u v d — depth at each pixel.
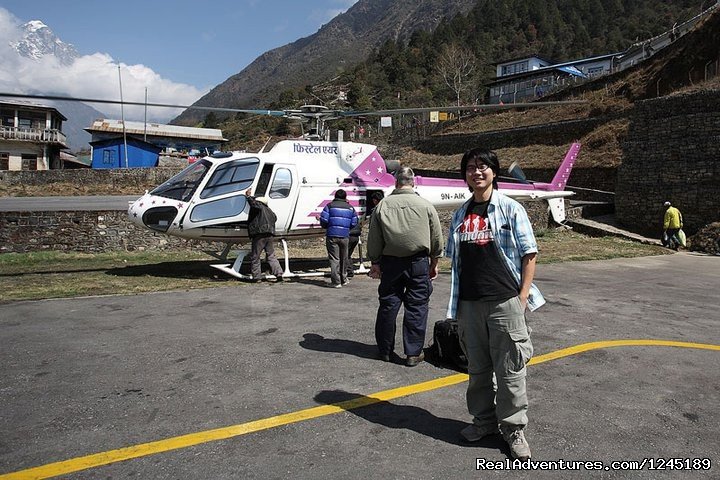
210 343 5.58
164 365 4.86
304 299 8.10
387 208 4.96
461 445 3.39
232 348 5.42
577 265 13.31
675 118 20.34
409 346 4.99
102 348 5.36
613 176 27.53
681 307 8.22
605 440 3.48
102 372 4.65
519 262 3.26
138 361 4.96
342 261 9.34
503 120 43.94
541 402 4.11
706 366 5.11
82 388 4.27
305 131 11.70
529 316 7.18
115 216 15.05
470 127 45.34
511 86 58.97
